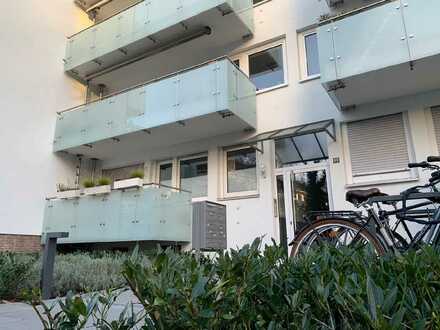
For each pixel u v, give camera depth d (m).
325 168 8.06
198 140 9.99
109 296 1.52
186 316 1.13
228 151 9.61
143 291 1.23
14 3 10.57
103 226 9.20
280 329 1.28
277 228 8.35
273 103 9.02
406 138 7.15
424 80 6.72
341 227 2.96
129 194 8.96
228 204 9.03
